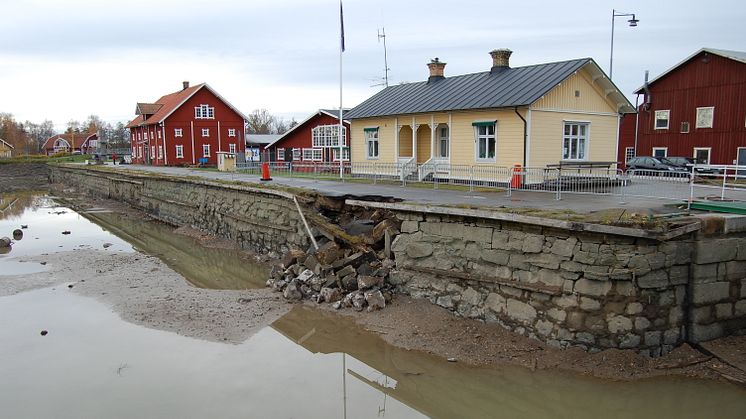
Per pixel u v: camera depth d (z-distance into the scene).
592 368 10.29
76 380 10.52
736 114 35.38
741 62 34.78
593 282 10.45
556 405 9.85
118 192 43.78
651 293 10.33
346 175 31.70
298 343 12.43
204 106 57.84
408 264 14.32
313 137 41.66
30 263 20.55
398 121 27.31
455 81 27.48
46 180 70.19
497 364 10.90
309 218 18.11
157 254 22.83
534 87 22.03
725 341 10.84
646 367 10.23
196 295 15.96
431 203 14.27
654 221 10.14
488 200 16.28
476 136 23.55
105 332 13.09
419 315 13.22
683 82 38.03
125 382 10.42
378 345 12.19
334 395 10.05
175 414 9.24
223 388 10.20
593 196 17.50
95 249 23.62
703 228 10.44
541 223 10.98
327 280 15.16
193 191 29.72
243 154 50.81
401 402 9.91
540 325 11.23
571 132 23.14
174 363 11.30
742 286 11.00
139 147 67.25
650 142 40.31
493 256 12.19
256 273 19.03
